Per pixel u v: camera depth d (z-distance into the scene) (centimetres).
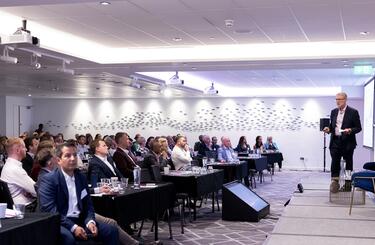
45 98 2216
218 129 2050
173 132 2098
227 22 736
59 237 390
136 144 1330
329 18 719
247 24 763
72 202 444
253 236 693
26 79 1368
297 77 1497
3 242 304
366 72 1063
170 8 661
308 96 1945
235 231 729
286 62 992
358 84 1722
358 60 960
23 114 2162
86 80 1388
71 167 442
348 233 442
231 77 1516
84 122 2188
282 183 1423
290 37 871
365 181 523
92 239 440
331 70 1289
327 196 661
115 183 562
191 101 2083
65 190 438
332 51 933
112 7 657
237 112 2030
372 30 805
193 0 618
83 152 1359
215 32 827
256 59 966
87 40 906
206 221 816
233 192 821
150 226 765
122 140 737
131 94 1939
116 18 726
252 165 1339
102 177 612
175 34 847
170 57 998
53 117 2216
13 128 2091
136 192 548
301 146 1964
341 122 623
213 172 881
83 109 2191
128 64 1030
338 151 627
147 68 1103
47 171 521
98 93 1894
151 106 2123
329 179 898
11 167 530
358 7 652
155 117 2119
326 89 1902
